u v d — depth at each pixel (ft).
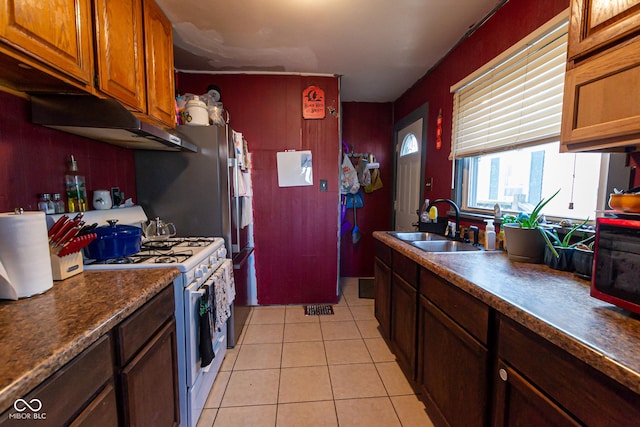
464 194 7.14
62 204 4.40
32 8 2.82
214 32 6.48
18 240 2.94
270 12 5.73
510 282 3.39
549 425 2.40
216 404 5.18
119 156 5.91
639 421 1.76
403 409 5.08
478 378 3.34
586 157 4.26
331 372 6.08
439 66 8.01
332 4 5.50
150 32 5.23
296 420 4.83
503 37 5.50
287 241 9.34
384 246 6.84
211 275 5.34
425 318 4.76
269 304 9.52
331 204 9.26
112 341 2.75
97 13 3.79
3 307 2.79
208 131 6.40
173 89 6.19
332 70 8.57
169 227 6.39
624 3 2.61
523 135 5.05
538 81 4.71
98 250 4.33
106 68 3.98
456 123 7.06
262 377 5.92
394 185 11.58
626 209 3.04
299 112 8.87
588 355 1.99
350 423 4.77
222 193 6.51
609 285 2.53
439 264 4.22
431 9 5.64
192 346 4.41
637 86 2.57
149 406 3.32
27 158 3.89
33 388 1.87
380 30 6.39
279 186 9.11
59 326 2.40
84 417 2.31
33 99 3.85
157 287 3.50
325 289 9.57
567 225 4.30
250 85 8.72
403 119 10.59
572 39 3.17
